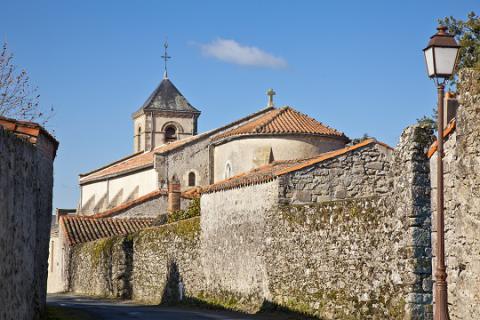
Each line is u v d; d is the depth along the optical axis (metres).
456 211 13.46
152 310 26.17
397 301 16.48
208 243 28.52
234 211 26.47
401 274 16.36
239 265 25.77
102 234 44.47
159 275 32.84
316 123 47.31
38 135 18.33
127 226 45.72
